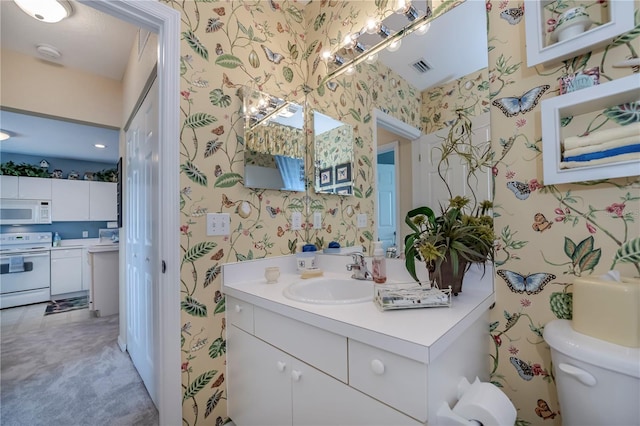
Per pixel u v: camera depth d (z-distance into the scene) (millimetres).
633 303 670
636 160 719
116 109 2525
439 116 1209
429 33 1251
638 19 751
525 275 955
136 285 1982
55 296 4207
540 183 926
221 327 1354
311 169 1801
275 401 1070
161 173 1224
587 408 698
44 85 2193
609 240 803
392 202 1388
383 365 721
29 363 2150
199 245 1294
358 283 1312
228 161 1409
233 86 1445
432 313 852
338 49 1648
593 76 812
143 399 1683
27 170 4238
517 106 978
